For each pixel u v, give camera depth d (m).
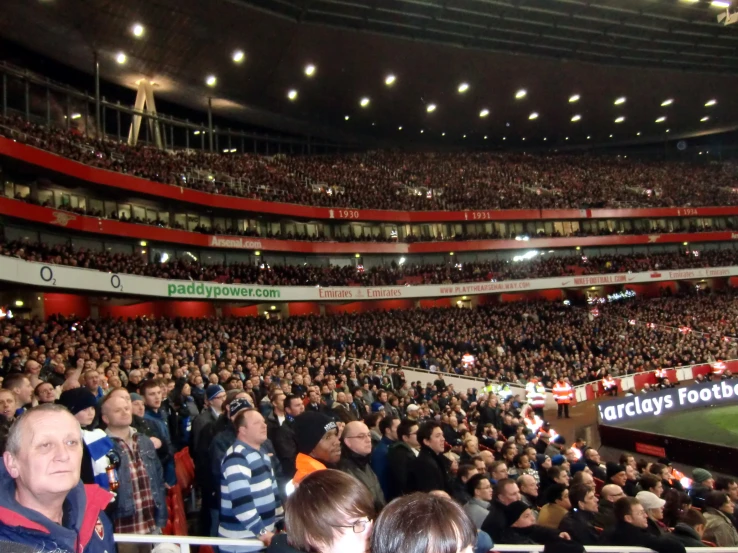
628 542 6.19
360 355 33.75
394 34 40.28
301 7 35.97
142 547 5.05
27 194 31.20
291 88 46.41
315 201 46.06
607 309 49.88
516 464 10.81
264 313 42.72
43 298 29.25
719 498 9.09
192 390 12.55
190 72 41.84
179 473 8.24
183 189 37.41
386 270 46.38
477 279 48.88
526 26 41.75
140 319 28.77
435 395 24.03
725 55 49.06
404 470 6.56
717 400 25.38
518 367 34.25
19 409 6.63
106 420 5.34
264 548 4.46
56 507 2.98
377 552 2.30
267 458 5.16
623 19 42.03
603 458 20.50
